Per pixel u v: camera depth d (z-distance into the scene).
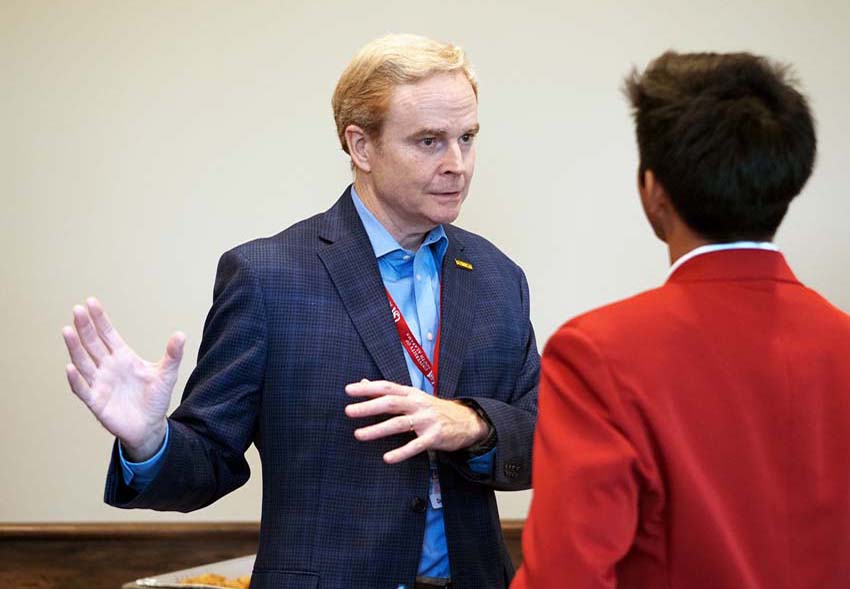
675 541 1.55
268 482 2.32
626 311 1.62
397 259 2.42
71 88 4.60
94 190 4.62
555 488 1.54
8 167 4.60
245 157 4.65
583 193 4.68
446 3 4.65
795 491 1.57
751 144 1.56
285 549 2.24
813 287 4.73
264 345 2.29
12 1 4.59
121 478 2.18
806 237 4.71
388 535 2.23
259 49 4.63
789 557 1.55
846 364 1.61
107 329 2.08
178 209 4.64
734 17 4.69
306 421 2.28
